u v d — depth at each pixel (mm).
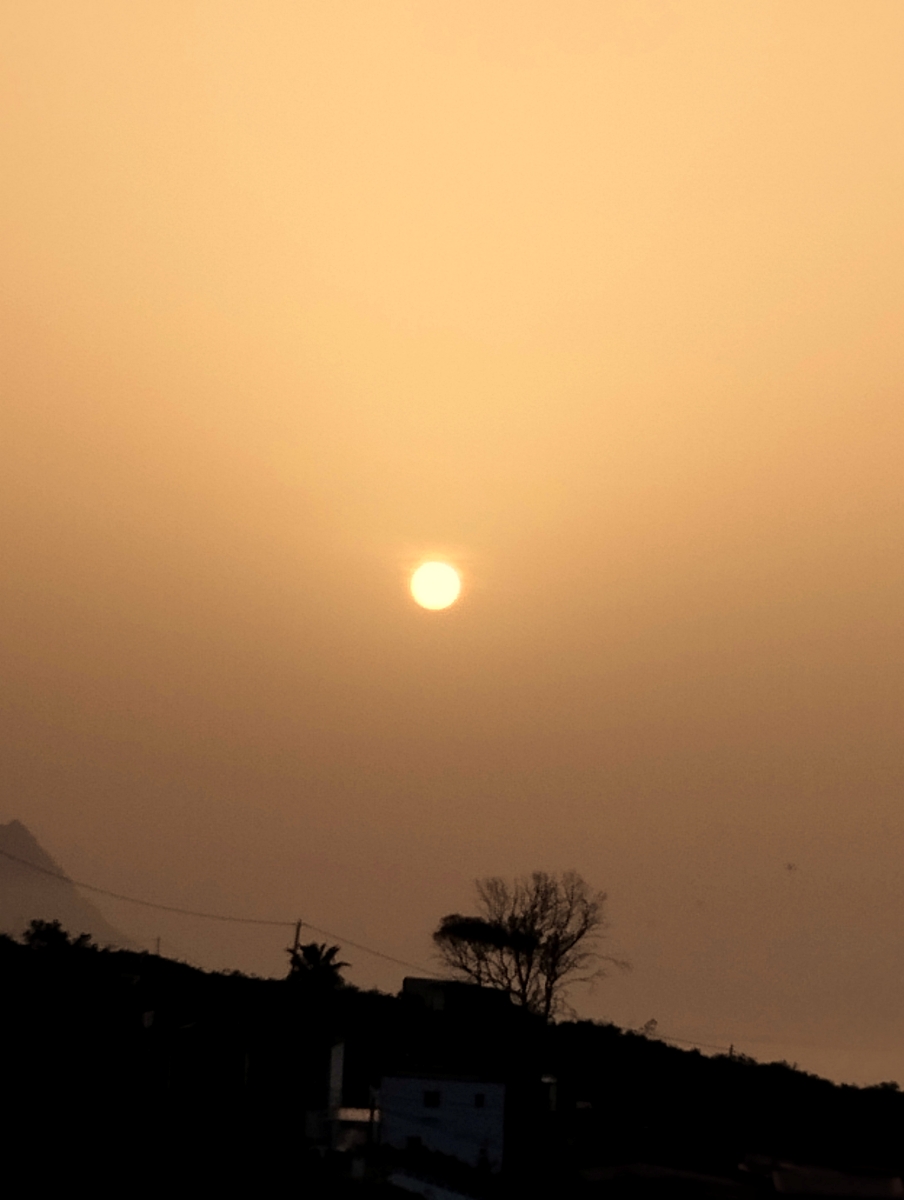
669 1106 72312
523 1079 67125
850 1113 76375
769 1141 63281
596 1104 70000
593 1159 56062
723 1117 71000
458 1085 60625
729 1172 51500
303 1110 60750
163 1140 51719
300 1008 71562
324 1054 62719
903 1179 52344
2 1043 59625
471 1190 50688
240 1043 62469
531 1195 49906
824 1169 51188
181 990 73438
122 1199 42094
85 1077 58469
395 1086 60656
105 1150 48438
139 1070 60656
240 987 79000
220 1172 47875
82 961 73000
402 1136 59750
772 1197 44156
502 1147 58969
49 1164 45250
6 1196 40625
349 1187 48969
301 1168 50969
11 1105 53031
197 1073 61094
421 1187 51156
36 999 64250
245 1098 60812
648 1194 47594
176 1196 43469
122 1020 63094
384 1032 75188
